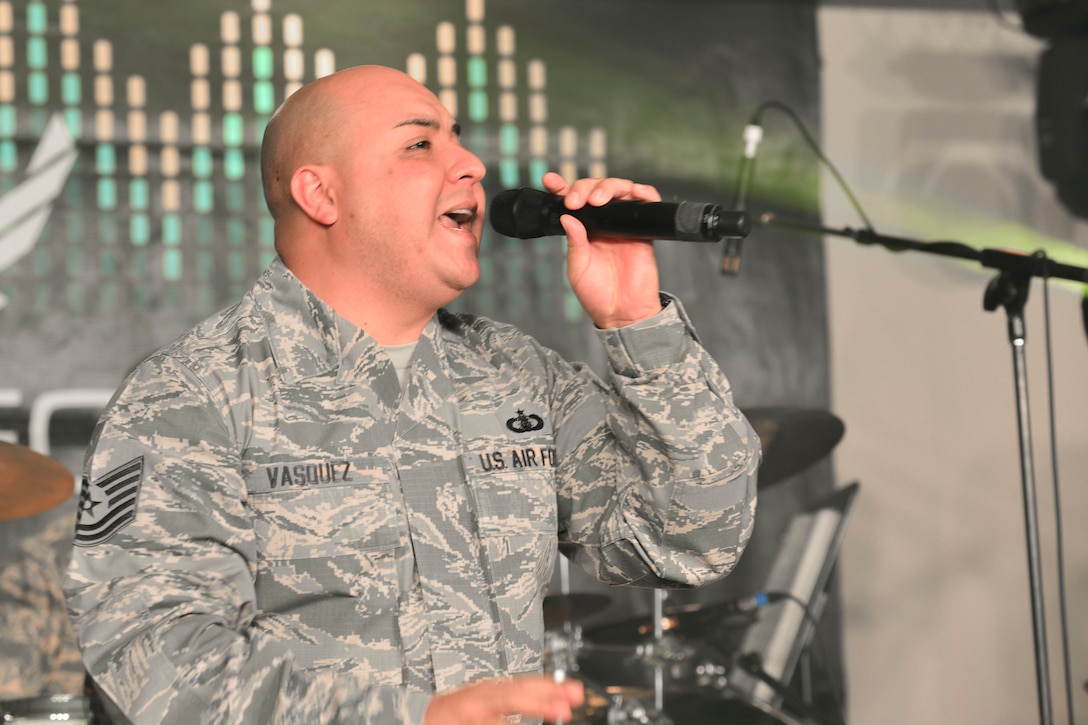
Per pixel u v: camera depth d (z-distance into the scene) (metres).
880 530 6.49
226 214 5.96
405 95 2.55
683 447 2.31
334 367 2.42
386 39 6.16
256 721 1.86
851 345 6.52
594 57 6.39
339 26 6.10
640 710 5.17
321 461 2.32
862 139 6.62
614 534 2.45
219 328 2.45
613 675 5.87
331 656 2.24
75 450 5.72
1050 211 6.73
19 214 5.75
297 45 6.06
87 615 2.04
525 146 6.29
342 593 2.27
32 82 5.81
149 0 5.94
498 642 2.36
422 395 2.48
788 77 6.58
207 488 2.18
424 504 2.38
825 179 6.57
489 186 6.24
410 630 2.29
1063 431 6.59
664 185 6.42
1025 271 4.10
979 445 6.57
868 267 6.57
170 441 2.17
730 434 2.34
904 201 6.63
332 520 2.29
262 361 2.38
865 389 6.52
